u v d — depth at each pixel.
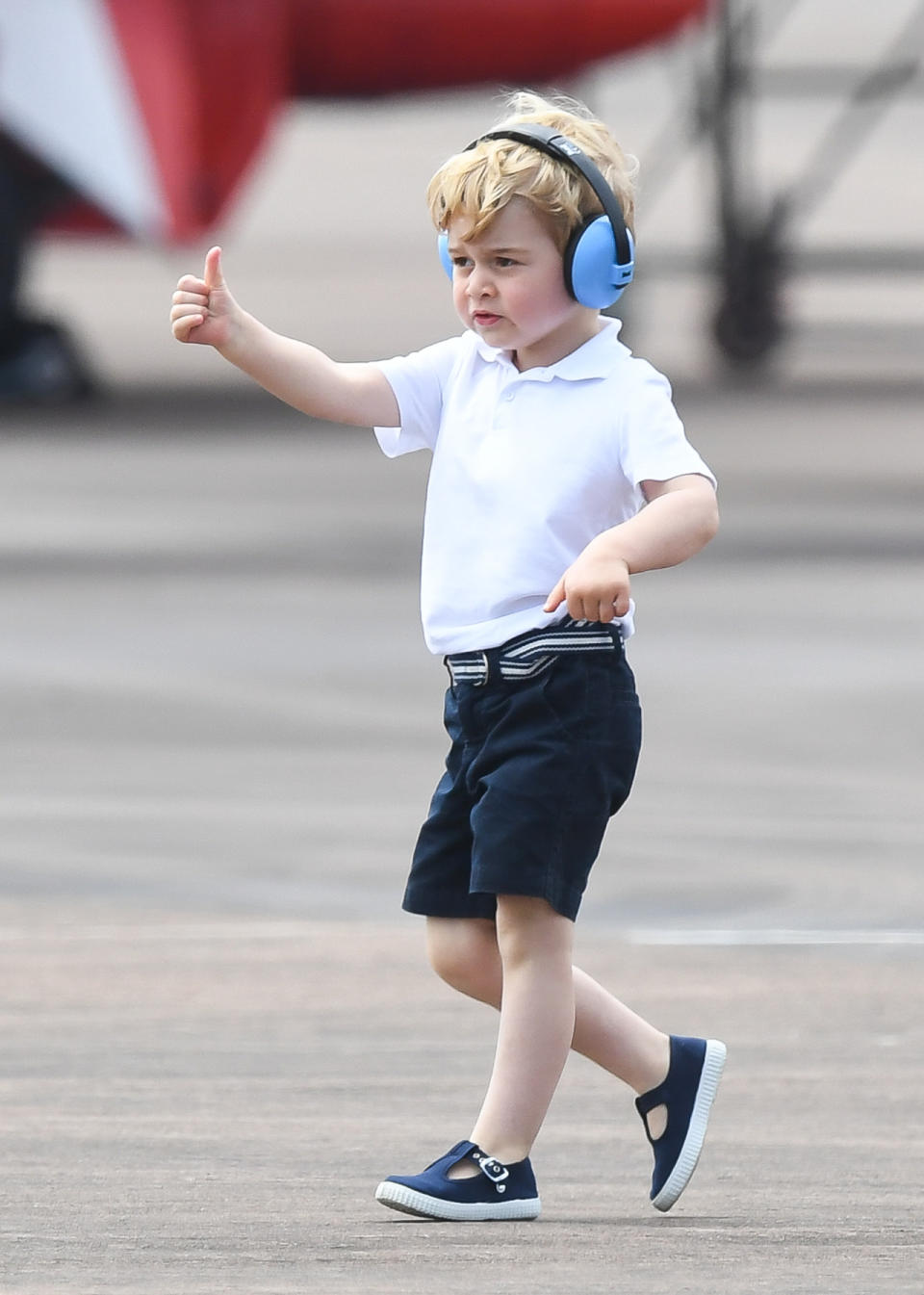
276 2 77.81
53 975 20.69
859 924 22.73
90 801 28.94
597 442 13.23
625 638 13.59
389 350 101.88
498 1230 13.36
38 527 56.00
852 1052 18.11
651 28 84.69
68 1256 12.80
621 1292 12.08
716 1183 14.59
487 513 13.40
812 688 36.94
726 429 77.62
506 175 12.98
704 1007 19.55
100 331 121.38
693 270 101.38
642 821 27.78
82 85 74.38
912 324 115.69
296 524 56.72
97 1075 17.42
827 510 58.72
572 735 13.17
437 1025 19.05
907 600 45.69
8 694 36.25
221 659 39.41
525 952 13.34
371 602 45.41
